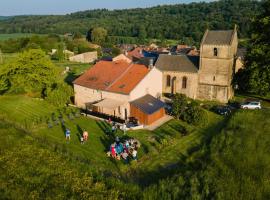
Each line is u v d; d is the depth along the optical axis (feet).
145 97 187.42
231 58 223.10
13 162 87.81
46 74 202.28
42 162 89.86
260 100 224.33
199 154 100.42
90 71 207.92
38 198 71.77
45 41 595.47
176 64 244.83
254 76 205.16
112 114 184.55
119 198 75.00
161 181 82.28
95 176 85.30
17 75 195.93
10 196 71.46
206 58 227.40
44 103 190.39
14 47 550.36
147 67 198.59
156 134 153.99
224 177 80.94
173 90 245.24
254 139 98.48
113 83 187.83
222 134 107.45
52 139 136.77
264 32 205.67
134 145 132.57
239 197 73.46
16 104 180.65
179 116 178.91
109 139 143.33
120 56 286.66
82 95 201.26
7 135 106.83
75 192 76.02
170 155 126.11
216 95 229.86
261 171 82.94
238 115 118.11
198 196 73.61
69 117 170.60
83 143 135.33
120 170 111.65
